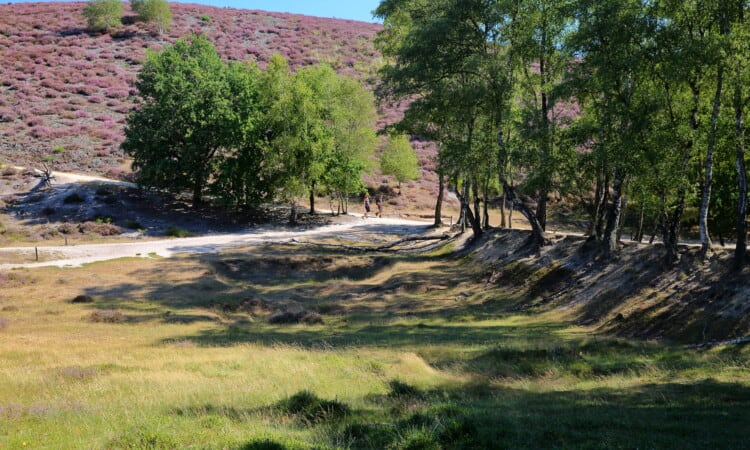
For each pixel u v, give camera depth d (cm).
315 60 9325
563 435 861
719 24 1991
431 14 3391
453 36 3128
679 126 2138
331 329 2392
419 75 3216
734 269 1975
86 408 1046
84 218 4900
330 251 4372
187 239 4709
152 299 3002
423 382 1412
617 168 2495
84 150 6362
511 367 1597
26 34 9262
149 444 780
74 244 4312
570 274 2778
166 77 5238
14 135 6431
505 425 913
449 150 3434
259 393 1219
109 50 9106
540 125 2839
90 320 2409
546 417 1005
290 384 1327
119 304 2819
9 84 7606
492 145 3228
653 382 1363
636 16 2192
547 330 2223
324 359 1630
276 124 5109
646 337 1988
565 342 1900
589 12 2369
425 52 3161
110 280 3359
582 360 1638
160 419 926
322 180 5325
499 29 3064
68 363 1535
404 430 867
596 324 2258
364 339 2039
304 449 754
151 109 5209
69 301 2827
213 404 1095
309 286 3606
